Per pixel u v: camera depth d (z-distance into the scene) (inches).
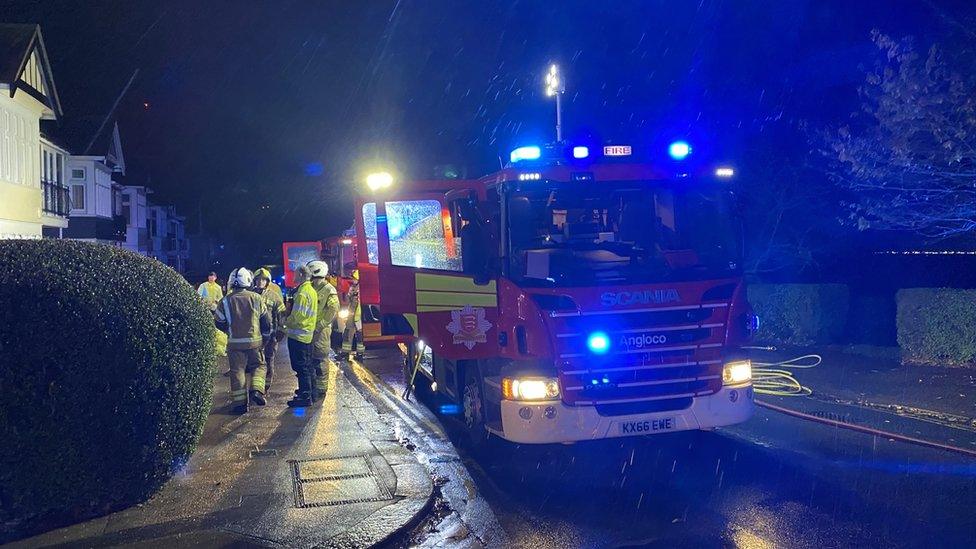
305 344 403.2
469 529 231.1
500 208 279.1
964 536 207.9
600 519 233.8
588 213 296.0
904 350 456.8
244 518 228.8
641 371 265.1
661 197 294.5
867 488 249.3
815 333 534.9
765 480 261.9
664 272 272.2
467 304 298.0
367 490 254.7
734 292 274.8
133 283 232.4
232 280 388.2
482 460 304.5
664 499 248.5
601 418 260.8
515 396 263.1
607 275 269.0
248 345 386.3
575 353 262.2
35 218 879.1
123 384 225.3
